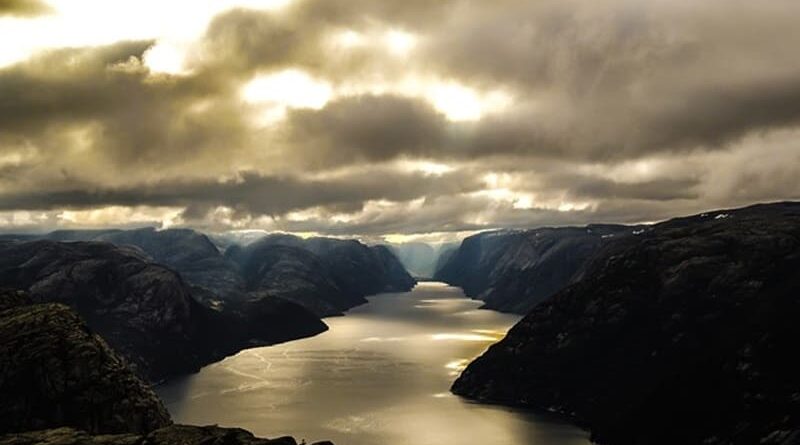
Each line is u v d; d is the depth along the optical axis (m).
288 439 159.62
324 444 161.25
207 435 161.88
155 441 159.88
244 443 156.62
